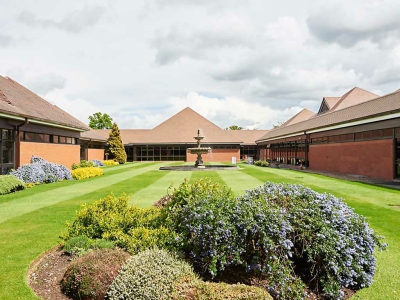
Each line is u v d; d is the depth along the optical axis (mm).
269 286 3410
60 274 4172
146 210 5375
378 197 10266
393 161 15516
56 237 5805
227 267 4098
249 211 3662
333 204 4059
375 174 17094
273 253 3498
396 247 5324
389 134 15914
